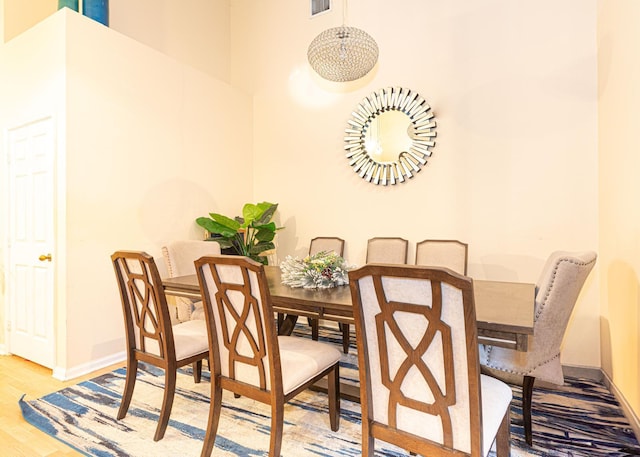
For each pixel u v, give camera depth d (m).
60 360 2.52
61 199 2.54
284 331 2.60
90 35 2.70
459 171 3.11
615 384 2.20
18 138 2.88
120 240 2.90
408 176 3.33
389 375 1.15
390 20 3.43
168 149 3.36
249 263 1.35
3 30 2.98
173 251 2.90
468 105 3.07
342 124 3.73
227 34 4.58
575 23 2.68
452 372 1.02
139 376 2.50
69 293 2.54
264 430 1.82
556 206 2.74
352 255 3.65
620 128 2.09
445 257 2.93
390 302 1.09
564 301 1.55
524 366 1.60
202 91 3.75
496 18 2.96
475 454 1.01
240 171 4.20
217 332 1.57
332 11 3.80
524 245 2.85
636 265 1.84
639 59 1.79
